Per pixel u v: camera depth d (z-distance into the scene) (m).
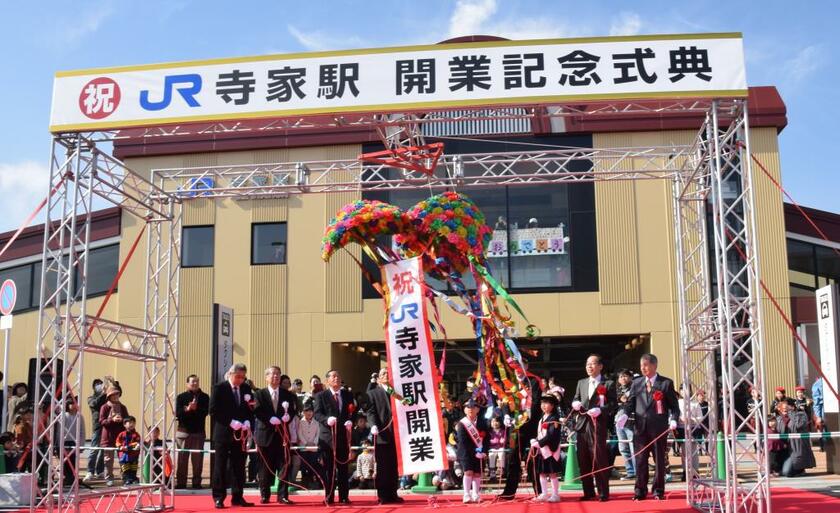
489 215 18.41
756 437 8.08
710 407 9.97
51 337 19.92
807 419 12.40
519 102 8.07
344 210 9.29
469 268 9.52
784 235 17.67
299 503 10.25
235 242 18.94
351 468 12.95
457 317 17.98
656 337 17.62
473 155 11.23
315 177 18.58
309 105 8.29
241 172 11.34
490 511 8.95
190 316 18.75
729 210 8.66
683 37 8.10
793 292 18.39
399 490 11.67
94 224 19.70
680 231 10.66
